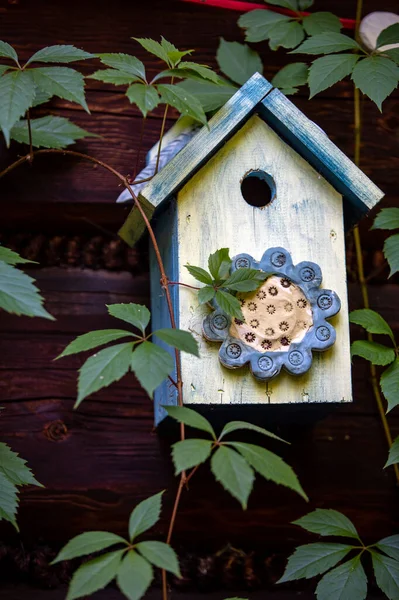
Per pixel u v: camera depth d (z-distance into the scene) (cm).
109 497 125
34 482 114
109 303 130
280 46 135
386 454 130
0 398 126
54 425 126
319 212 118
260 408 115
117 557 99
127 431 127
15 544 124
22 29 132
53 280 130
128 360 102
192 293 115
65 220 131
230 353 113
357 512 129
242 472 98
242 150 118
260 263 115
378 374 132
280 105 118
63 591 123
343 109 136
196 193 117
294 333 115
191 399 113
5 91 108
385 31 127
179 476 127
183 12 135
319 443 129
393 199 134
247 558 126
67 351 104
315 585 126
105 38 133
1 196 127
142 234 125
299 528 128
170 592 124
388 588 115
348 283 133
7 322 128
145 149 131
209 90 126
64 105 131
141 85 111
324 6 137
